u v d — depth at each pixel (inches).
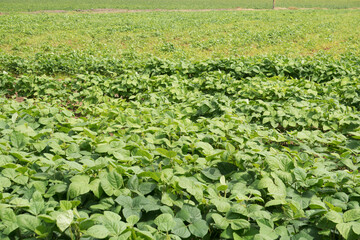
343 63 424.2
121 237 81.3
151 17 1288.1
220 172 132.7
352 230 89.4
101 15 1349.7
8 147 142.0
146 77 370.0
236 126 197.2
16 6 1752.0
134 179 111.9
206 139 173.8
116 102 302.2
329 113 241.0
